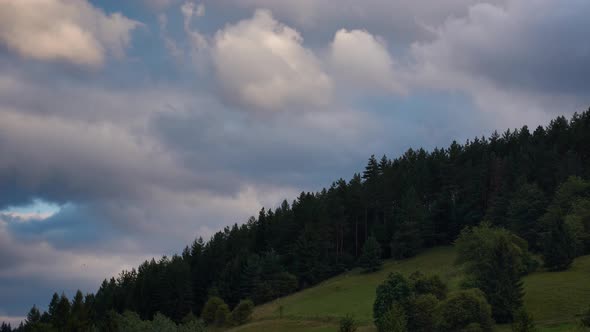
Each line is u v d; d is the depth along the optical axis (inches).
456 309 2957.7
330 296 4822.8
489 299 3245.6
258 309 4995.1
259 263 5866.1
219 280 5935.0
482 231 4188.0
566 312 3129.9
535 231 4950.8
